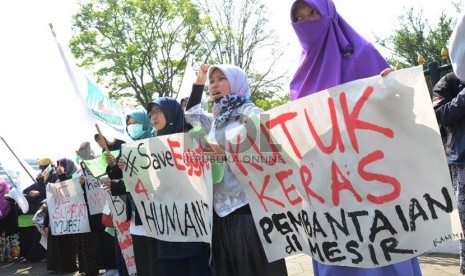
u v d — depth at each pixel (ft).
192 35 84.12
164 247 9.63
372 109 6.21
